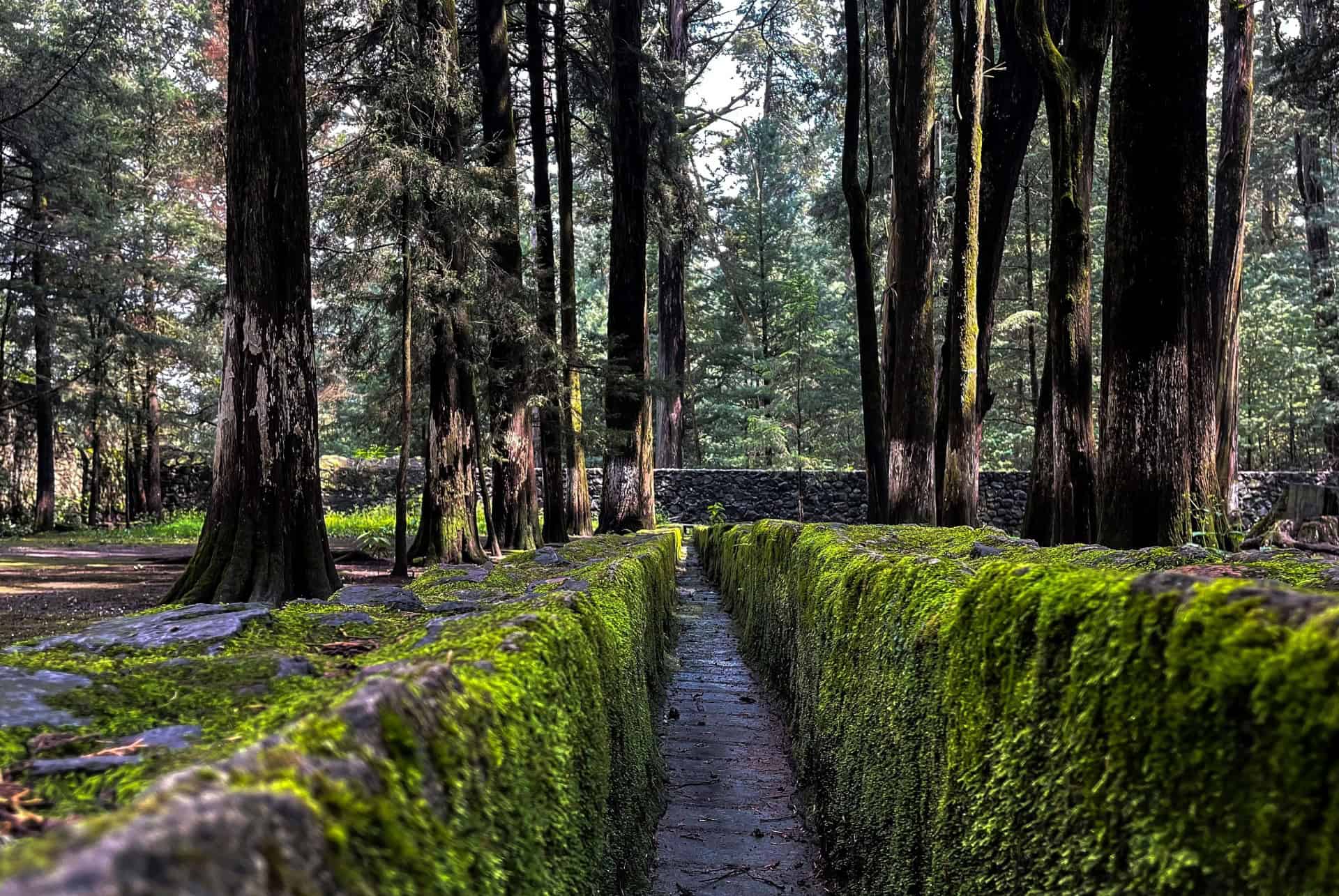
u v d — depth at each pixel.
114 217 25.67
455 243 11.73
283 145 7.33
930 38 11.89
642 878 3.58
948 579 2.87
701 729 6.16
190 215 29.45
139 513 30.55
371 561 14.10
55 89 22.59
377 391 15.52
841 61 26.03
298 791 0.99
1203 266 6.25
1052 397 7.93
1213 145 29.84
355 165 11.59
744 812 4.68
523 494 15.00
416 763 1.29
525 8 17.41
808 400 37.56
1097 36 7.80
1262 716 1.26
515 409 14.88
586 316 51.78
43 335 25.36
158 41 26.19
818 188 40.69
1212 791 1.33
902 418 12.00
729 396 39.09
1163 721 1.46
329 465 28.64
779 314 37.84
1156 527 6.11
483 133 14.65
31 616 8.33
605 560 5.27
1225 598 1.44
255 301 7.23
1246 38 16.77
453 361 12.33
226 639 2.84
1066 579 1.94
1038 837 1.83
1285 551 4.19
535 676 2.00
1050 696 1.86
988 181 12.77
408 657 2.09
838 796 3.90
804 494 27.55
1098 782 1.62
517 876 1.55
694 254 33.75
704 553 19.08
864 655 3.62
